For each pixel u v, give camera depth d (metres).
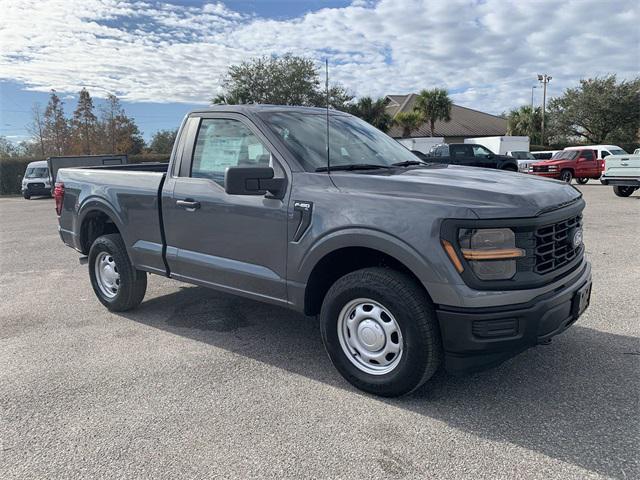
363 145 4.33
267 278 3.82
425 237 3.02
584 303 3.48
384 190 3.31
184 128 4.54
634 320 4.68
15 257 8.95
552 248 3.17
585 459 2.67
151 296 5.98
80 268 7.88
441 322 3.04
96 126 55.88
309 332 4.71
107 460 2.78
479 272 2.96
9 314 5.48
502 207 2.96
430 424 3.05
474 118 56.28
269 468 2.67
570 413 3.13
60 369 3.99
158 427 3.10
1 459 2.82
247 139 4.02
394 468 2.64
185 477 2.61
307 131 4.10
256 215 3.82
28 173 26.25
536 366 3.78
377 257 3.50
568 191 3.50
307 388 3.57
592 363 3.81
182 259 4.41
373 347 3.36
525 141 33.34
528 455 2.72
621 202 14.87
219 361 4.07
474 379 3.62
